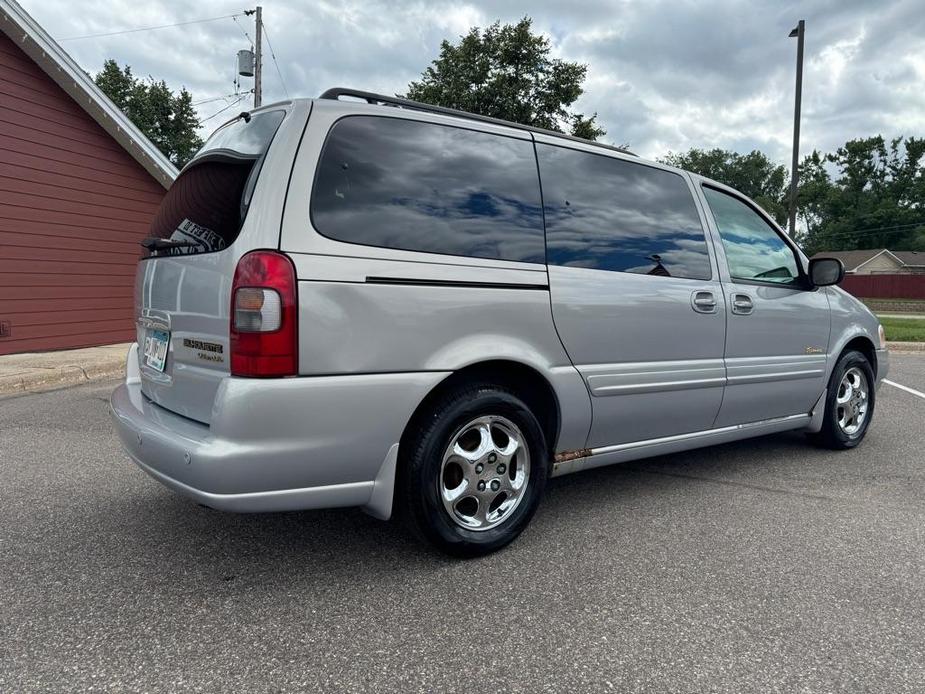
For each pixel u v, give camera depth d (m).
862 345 4.87
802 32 15.70
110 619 2.32
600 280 3.15
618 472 4.21
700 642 2.22
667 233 3.53
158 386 2.88
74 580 2.61
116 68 36.31
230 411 2.24
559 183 3.14
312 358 2.34
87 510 3.39
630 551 2.95
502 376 2.95
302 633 2.24
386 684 1.97
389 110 2.69
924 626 2.35
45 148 9.77
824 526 3.28
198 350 2.54
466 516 2.84
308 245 2.36
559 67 20.31
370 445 2.47
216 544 2.98
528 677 2.01
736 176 82.06
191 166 3.02
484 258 2.79
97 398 6.55
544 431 3.15
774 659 2.13
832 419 4.58
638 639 2.23
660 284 3.40
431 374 2.59
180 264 2.69
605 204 3.29
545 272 2.96
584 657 2.12
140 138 10.66
